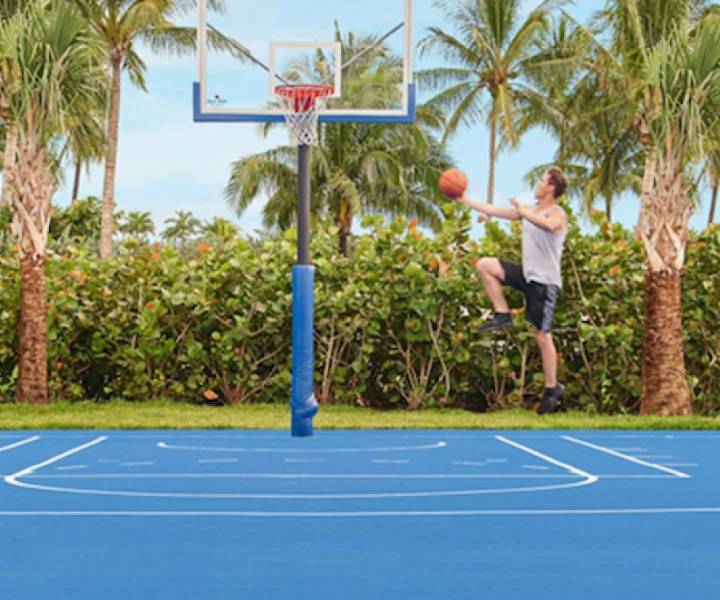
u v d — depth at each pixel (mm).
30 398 14156
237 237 15242
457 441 11367
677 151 14094
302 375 11766
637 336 14891
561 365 14562
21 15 14188
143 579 4664
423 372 14844
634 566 4961
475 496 7230
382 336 14797
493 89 38031
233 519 6223
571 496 7266
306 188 11812
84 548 5348
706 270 14898
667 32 16594
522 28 37406
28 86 14023
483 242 14930
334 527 5961
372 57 12656
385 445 10875
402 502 6934
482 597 4363
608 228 15211
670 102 14047
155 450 10289
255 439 11438
